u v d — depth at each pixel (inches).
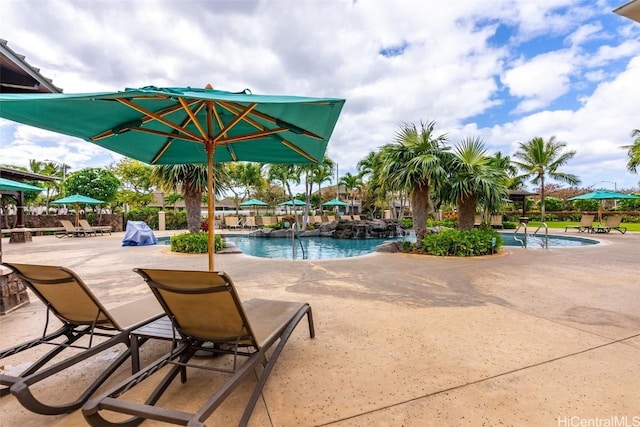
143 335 88.4
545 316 137.5
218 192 468.4
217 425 70.4
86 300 85.8
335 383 86.6
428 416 72.8
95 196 773.3
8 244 478.0
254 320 98.4
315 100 81.5
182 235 376.5
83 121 107.0
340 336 118.2
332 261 289.3
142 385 87.2
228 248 372.2
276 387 84.8
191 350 84.9
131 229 453.7
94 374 93.0
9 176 494.6
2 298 144.9
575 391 81.5
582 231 631.2
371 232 679.7
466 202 346.9
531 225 834.2
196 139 118.9
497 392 81.5
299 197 1347.2
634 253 321.1
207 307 75.8
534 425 69.4
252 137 123.0
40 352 107.2
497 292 178.2
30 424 71.4
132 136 135.0
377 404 77.3
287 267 260.5
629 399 78.0
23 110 90.8
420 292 179.6
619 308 147.7
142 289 193.0
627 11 103.7
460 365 95.4
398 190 354.3
